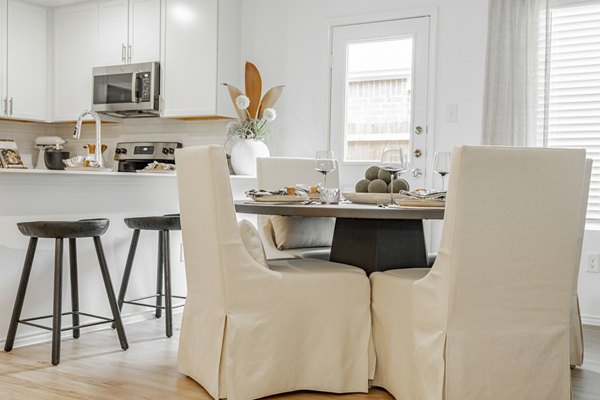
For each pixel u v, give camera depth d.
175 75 5.29
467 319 2.26
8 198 3.25
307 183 4.09
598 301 4.10
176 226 3.51
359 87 4.92
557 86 4.23
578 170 2.28
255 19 5.33
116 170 6.02
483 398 2.28
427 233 4.61
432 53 4.59
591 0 4.09
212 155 2.48
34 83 5.91
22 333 3.32
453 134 4.54
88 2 5.77
